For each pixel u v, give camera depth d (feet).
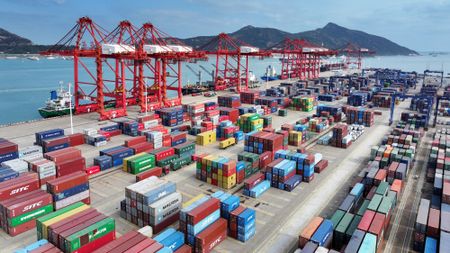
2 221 118.73
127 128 251.19
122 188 156.97
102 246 94.73
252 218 116.78
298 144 230.48
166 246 96.89
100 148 218.59
